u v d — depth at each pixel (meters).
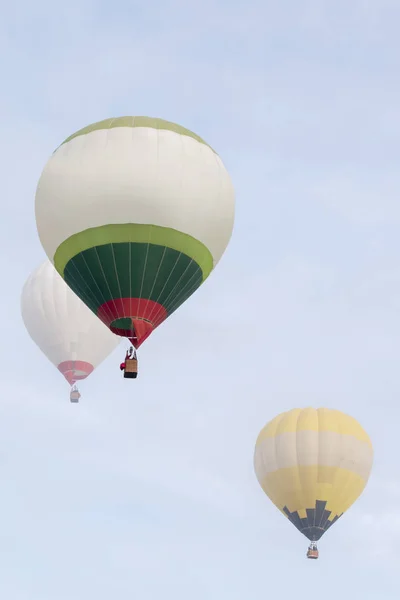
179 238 94.50
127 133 96.31
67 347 135.38
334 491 120.94
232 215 98.50
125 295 93.75
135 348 94.12
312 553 120.94
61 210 94.69
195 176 95.75
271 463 123.25
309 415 125.25
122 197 93.75
